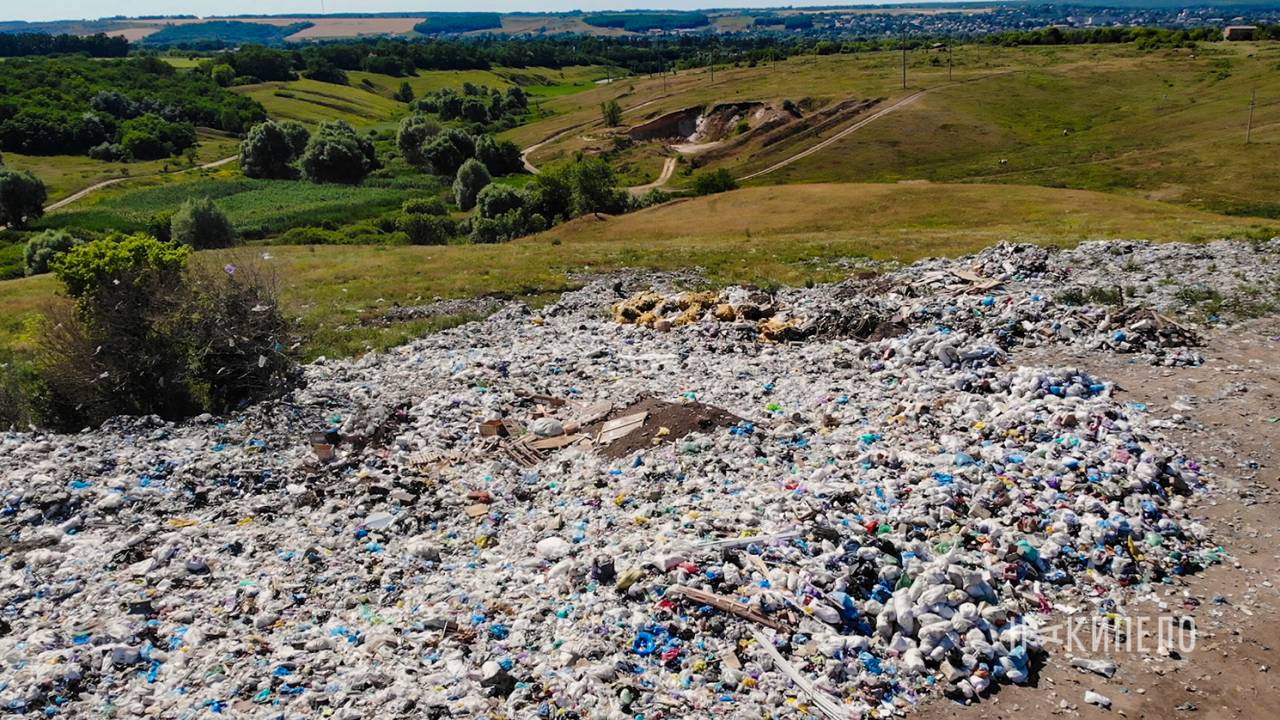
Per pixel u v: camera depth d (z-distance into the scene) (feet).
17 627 29.50
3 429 53.26
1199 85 440.45
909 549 31.42
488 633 28.37
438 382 56.54
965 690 25.99
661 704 24.73
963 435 42.14
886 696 25.82
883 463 39.01
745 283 91.66
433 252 131.03
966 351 52.65
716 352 61.16
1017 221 160.97
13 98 440.45
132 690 26.08
